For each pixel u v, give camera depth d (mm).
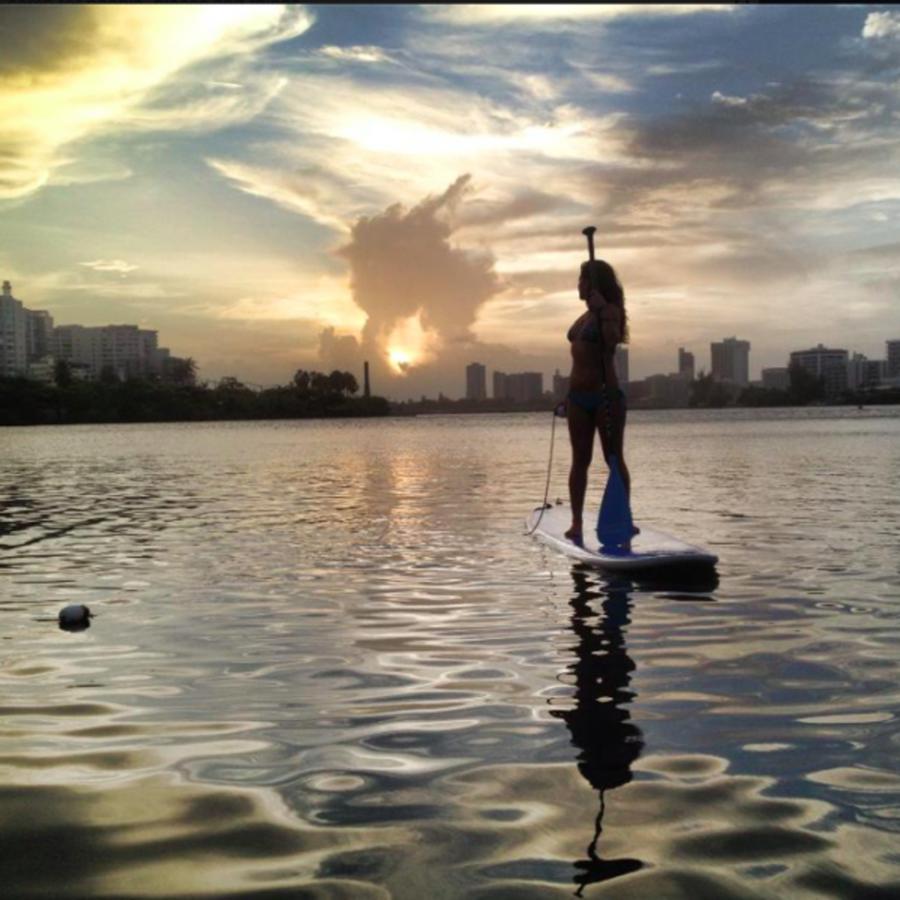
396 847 2391
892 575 6332
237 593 6051
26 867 2324
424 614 5348
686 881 2188
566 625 5016
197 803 2703
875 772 2838
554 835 2443
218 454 29562
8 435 63406
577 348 7879
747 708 3504
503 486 14742
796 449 25375
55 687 3951
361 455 27031
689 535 8438
